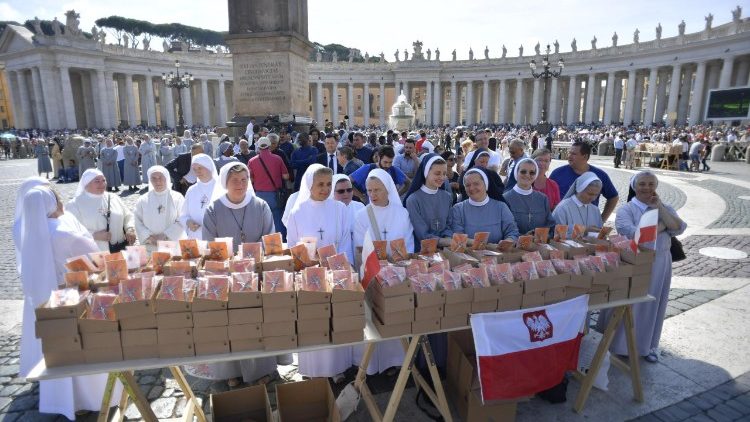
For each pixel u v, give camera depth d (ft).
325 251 11.44
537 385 11.19
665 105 243.40
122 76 216.54
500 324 10.64
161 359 8.77
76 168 61.82
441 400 11.31
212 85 247.91
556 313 11.26
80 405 12.19
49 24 257.96
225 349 8.99
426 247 12.49
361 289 9.52
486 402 11.20
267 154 27.35
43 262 11.12
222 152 33.50
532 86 255.50
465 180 15.30
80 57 188.34
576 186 16.25
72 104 189.37
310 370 13.88
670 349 15.83
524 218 16.20
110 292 9.30
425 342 10.98
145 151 61.16
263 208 14.62
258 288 9.77
